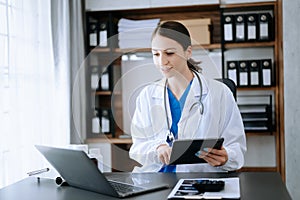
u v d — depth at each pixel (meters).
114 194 1.43
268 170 3.77
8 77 2.65
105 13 3.95
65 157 1.44
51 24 3.21
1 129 2.57
